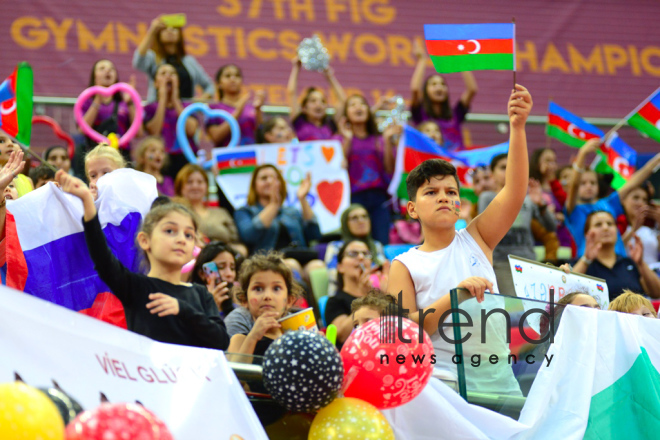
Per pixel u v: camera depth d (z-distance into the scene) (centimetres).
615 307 942
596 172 1730
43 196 777
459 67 844
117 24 2144
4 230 755
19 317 527
